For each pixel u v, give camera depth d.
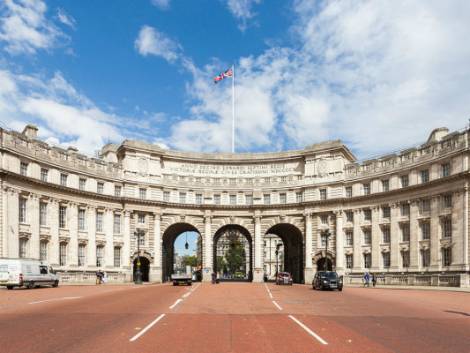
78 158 73.62
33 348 14.30
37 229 64.19
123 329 18.22
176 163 88.50
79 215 73.19
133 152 82.88
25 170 63.44
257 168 89.75
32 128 70.12
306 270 82.12
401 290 53.19
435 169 65.31
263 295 41.12
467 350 14.60
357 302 33.41
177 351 14.05
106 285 63.47
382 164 75.38
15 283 46.38
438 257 63.59
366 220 77.38
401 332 18.28
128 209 79.94
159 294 40.66
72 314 23.27
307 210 83.56
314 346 15.05
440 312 26.20
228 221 87.44
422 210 67.81
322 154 84.12
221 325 19.77
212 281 79.19
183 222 85.88
